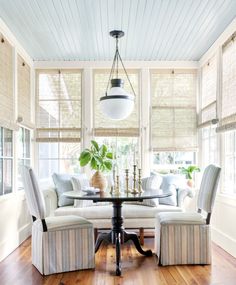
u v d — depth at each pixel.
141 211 3.98
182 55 4.73
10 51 3.86
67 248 3.04
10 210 3.69
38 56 4.72
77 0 3.01
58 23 3.53
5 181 3.73
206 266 3.18
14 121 3.97
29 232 4.44
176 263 3.21
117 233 3.32
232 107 3.67
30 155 4.85
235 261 3.34
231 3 3.10
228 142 3.91
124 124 4.98
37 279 2.84
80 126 4.95
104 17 3.38
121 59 4.77
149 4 3.10
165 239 3.20
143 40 4.07
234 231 3.53
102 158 4.18
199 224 3.24
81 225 3.11
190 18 3.43
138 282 2.77
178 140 4.96
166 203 4.26
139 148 4.96
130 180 4.32
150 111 4.98
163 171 5.03
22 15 3.33
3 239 3.46
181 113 4.99
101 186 3.59
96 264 3.24
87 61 4.95
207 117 4.60
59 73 4.97
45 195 4.22
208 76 4.58
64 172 4.98
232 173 3.78
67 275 2.94
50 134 4.95
